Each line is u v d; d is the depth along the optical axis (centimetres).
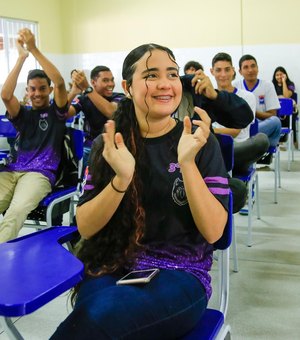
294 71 729
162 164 123
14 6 710
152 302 103
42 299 85
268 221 344
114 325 96
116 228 123
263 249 289
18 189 248
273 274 252
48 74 264
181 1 765
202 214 112
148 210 122
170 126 128
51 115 271
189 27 768
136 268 119
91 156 129
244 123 219
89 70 834
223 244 126
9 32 712
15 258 102
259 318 205
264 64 741
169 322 103
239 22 742
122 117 129
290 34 721
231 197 125
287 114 503
